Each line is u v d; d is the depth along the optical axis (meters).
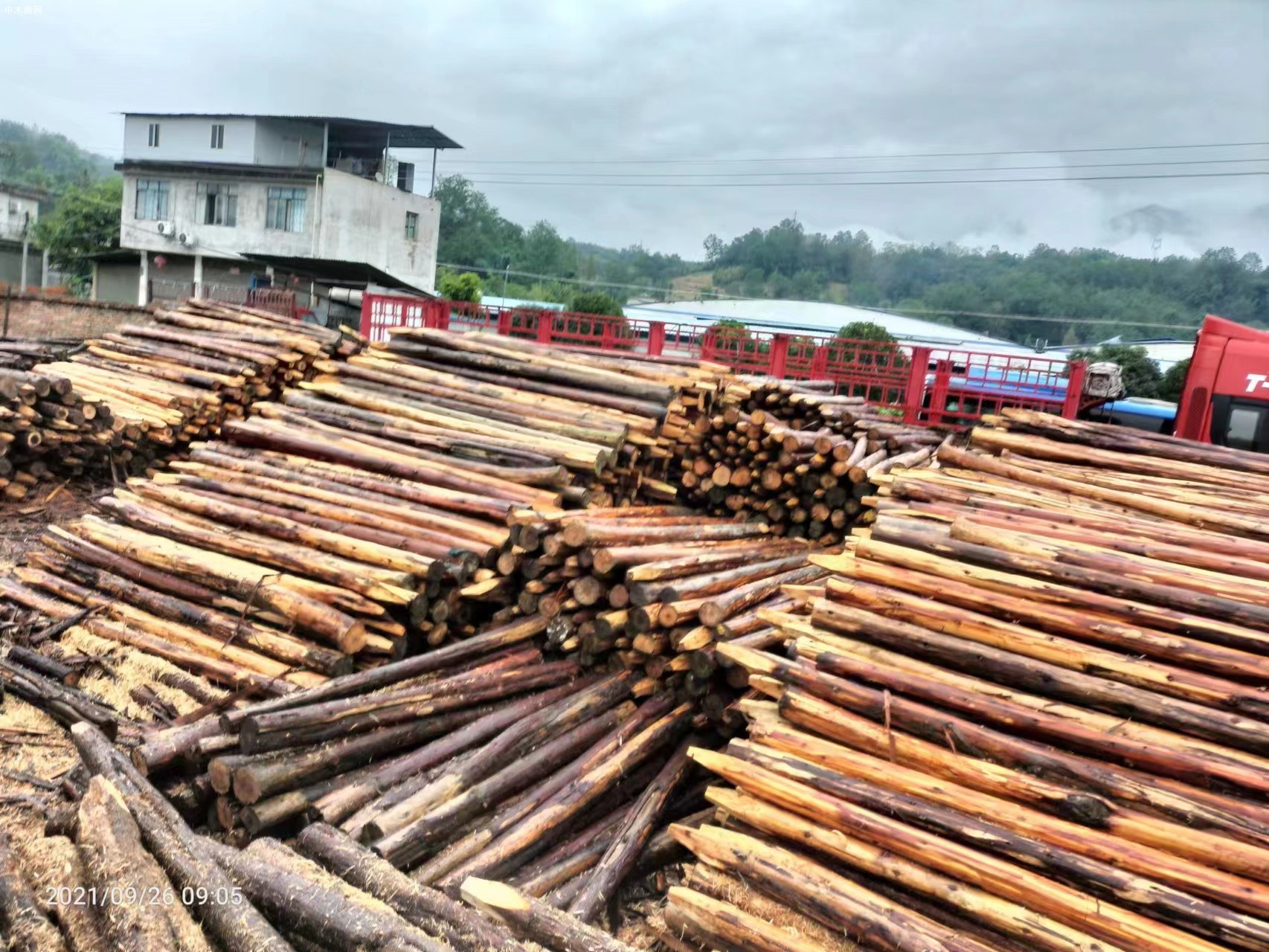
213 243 35.44
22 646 6.29
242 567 6.55
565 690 5.91
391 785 4.77
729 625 5.80
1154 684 4.02
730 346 16.77
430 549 6.47
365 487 7.76
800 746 4.28
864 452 9.25
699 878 4.05
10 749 5.27
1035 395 14.53
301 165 37.00
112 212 40.00
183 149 36.69
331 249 34.84
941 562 4.92
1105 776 3.71
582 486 8.18
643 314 39.62
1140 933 3.28
